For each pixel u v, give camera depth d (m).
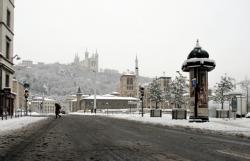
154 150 9.27
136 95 161.38
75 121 30.84
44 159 7.73
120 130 18.05
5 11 43.66
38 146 10.36
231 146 10.35
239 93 46.25
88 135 14.60
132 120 33.44
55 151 9.12
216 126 21.52
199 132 16.89
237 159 7.60
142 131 17.36
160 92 82.88
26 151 9.16
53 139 12.72
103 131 17.17
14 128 19.48
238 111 44.28
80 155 8.32
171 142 11.56
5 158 7.91
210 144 10.93
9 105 43.16
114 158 7.76
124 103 142.62
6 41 44.59
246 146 10.38
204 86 27.55
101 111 114.50
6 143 11.34
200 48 28.53
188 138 13.23
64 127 20.78
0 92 36.38
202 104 27.44
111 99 141.25
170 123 25.83
